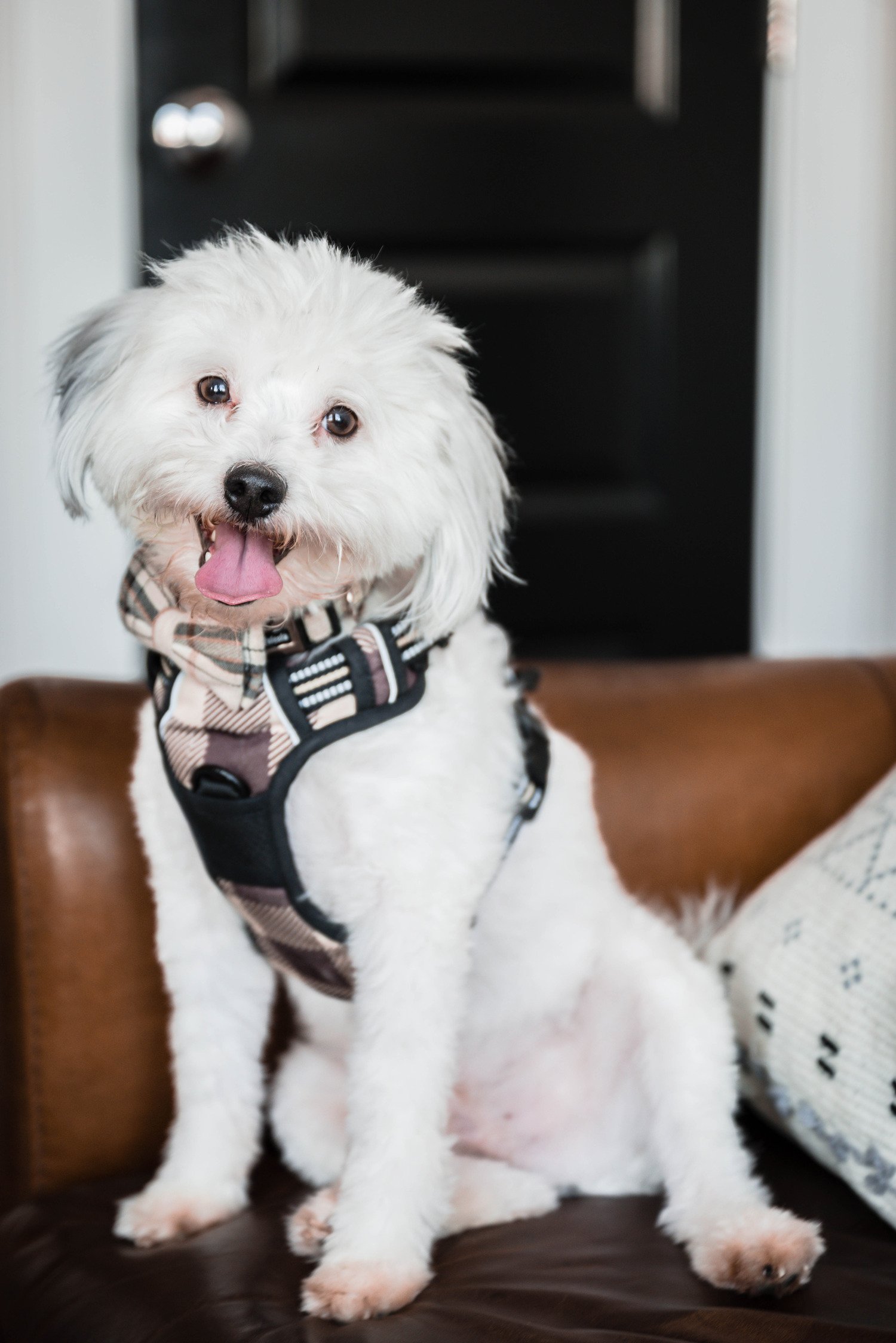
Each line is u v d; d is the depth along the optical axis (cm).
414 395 132
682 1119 138
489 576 142
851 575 310
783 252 296
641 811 173
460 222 271
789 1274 116
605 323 278
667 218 275
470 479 137
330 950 137
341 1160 145
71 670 292
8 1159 157
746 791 175
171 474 126
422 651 132
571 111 271
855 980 138
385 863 128
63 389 142
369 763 127
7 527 286
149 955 158
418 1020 127
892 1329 108
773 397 302
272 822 128
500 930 147
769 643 309
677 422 280
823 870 153
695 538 284
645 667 188
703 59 272
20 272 279
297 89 266
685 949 151
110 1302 121
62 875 155
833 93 292
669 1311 111
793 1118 142
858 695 184
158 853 142
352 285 134
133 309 136
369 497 128
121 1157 158
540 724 152
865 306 301
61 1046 155
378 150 267
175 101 261
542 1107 150
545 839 149
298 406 128
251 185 265
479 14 266
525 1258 127
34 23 272
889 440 306
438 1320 112
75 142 277
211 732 129
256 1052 148
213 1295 119
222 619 127
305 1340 110
